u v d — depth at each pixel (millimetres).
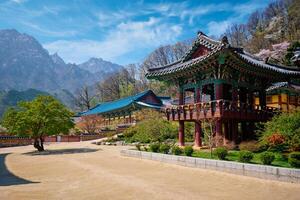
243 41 100438
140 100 60438
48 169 19578
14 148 41000
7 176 17344
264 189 11758
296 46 48312
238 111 23125
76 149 34031
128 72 113688
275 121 19641
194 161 17297
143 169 17750
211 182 13445
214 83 23781
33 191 12734
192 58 26766
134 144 34844
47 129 31703
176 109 25906
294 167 13898
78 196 11688
